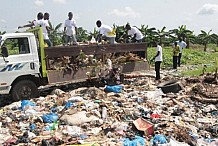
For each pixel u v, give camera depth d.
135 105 10.88
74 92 12.77
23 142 7.82
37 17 13.68
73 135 8.16
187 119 9.40
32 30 13.12
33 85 12.48
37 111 10.45
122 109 10.21
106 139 7.82
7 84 11.85
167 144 7.12
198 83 14.01
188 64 27.12
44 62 12.74
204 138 7.92
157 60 15.90
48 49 12.79
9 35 11.93
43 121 9.38
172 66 24.72
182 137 7.73
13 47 12.07
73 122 9.04
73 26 14.94
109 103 10.78
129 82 15.13
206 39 55.22
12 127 9.06
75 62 13.59
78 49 13.61
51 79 12.89
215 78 14.75
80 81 13.71
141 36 16.98
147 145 7.33
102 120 9.22
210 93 12.22
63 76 13.20
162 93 12.65
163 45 51.97
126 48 15.33
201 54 35.31
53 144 7.45
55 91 13.08
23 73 12.20
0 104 12.25
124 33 17.77
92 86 14.16
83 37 34.38
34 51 12.49
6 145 7.61
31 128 8.80
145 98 11.79
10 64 11.87
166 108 10.60
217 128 8.54
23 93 12.25
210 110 10.43
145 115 9.68
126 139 7.64
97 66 14.14
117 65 14.92
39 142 7.73
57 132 8.43
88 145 7.21
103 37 15.39
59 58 13.24
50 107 10.98
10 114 9.95
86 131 8.51
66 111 9.70
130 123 8.96
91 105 10.41
